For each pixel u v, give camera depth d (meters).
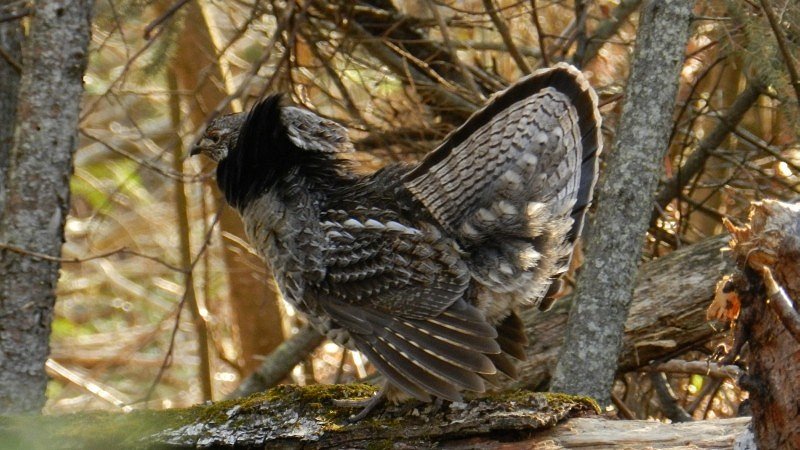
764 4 10.73
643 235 10.16
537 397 7.64
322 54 14.70
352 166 9.29
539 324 11.68
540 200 8.40
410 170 8.72
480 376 8.34
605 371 9.98
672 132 13.83
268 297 16.97
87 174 19.91
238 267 16.95
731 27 12.95
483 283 8.41
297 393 8.10
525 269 8.47
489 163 8.31
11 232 9.83
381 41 14.31
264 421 7.94
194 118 16.36
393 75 15.30
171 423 8.02
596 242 10.20
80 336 19.47
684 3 10.37
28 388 9.77
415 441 7.68
